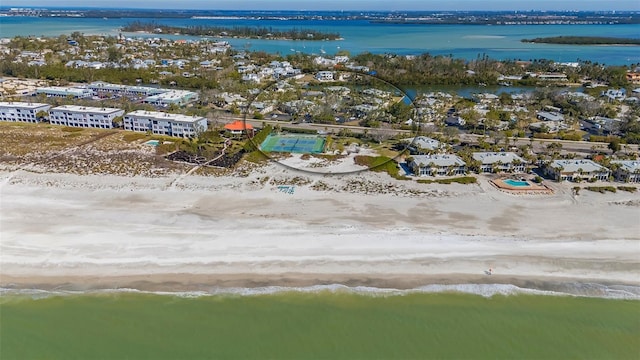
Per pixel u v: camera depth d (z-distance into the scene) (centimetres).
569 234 6481
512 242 6262
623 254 6022
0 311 4931
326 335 4703
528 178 8450
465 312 5028
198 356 4422
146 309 4994
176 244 6138
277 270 5634
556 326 4850
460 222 6781
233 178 8250
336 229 6550
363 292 5297
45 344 4525
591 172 8269
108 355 4412
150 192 7712
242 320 4881
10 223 6612
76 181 8112
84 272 5547
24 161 8981
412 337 4694
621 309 5078
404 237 6350
